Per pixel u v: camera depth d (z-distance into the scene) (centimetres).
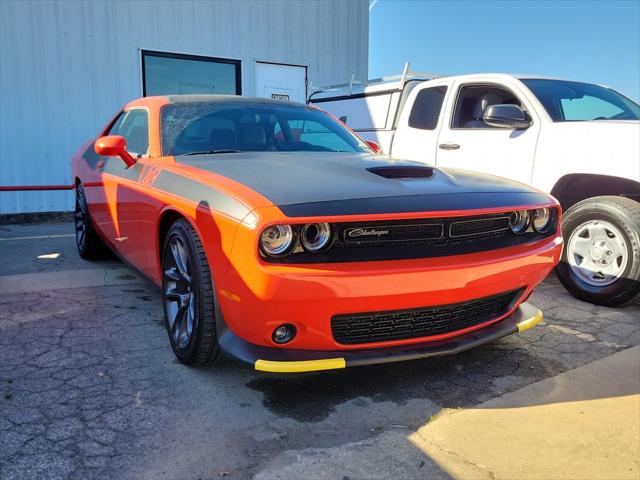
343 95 796
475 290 252
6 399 252
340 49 1077
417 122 586
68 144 848
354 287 223
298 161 304
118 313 377
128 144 408
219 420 239
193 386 270
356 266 226
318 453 217
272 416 244
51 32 815
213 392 264
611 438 235
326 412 249
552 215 301
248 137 365
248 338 241
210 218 243
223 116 372
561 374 296
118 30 862
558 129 445
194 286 266
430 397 267
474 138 510
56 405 248
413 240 241
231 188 244
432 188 263
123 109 455
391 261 232
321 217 219
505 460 217
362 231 230
